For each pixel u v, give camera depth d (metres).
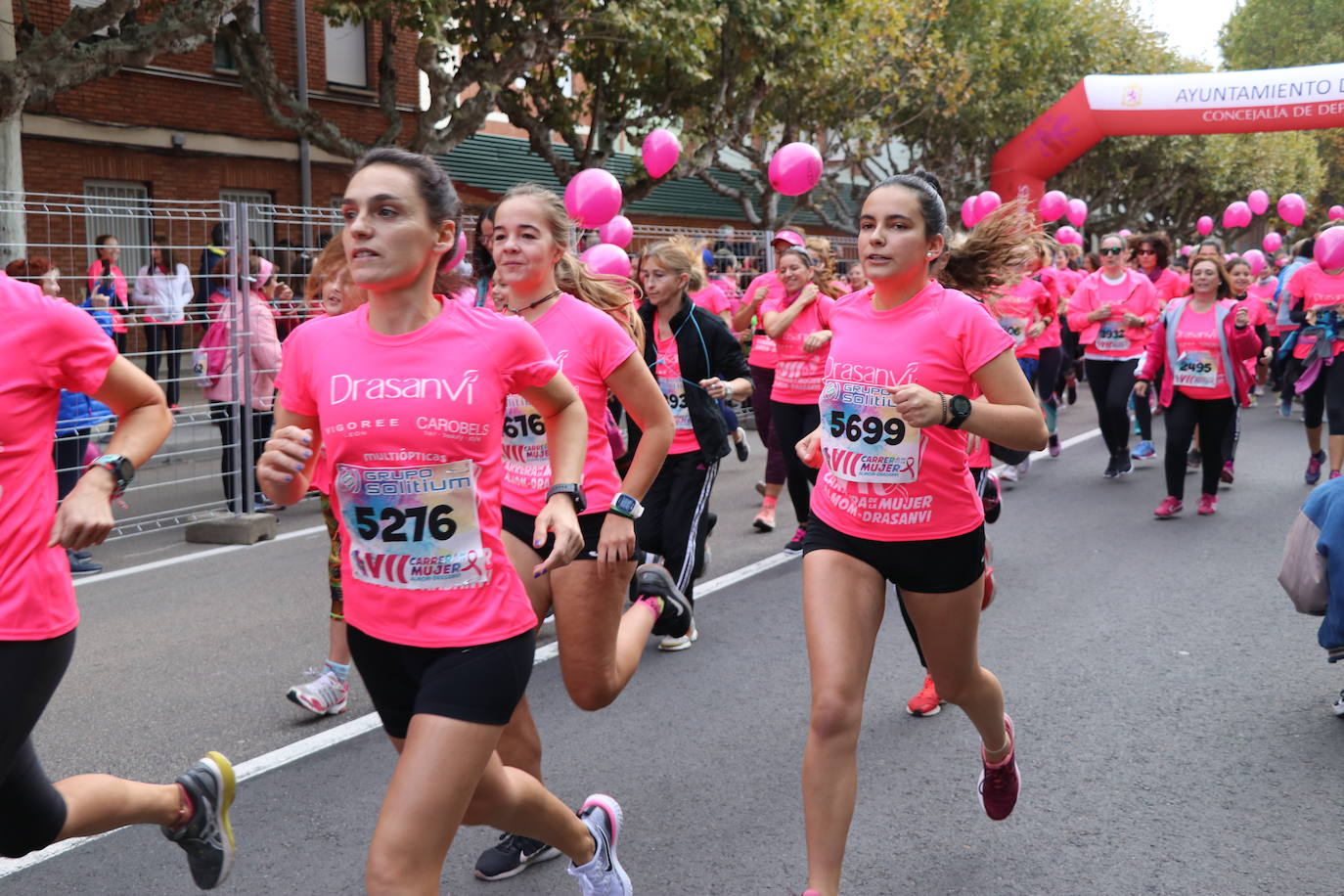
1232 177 40.12
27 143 15.98
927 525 3.26
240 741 4.69
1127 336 10.30
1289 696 5.00
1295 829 3.77
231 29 13.61
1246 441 12.82
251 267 9.45
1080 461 11.70
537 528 2.75
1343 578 4.53
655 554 5.69
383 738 4.71
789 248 7.42
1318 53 57.38
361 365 2.54
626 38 14.70
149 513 9.38
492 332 2.61
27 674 2.50
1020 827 3.81
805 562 3.37
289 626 6.41
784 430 7.62
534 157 23.20
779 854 3.66
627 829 3.85
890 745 4.54
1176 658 5.54
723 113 17.98
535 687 5.27
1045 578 7.12
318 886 3.48
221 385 8.84
